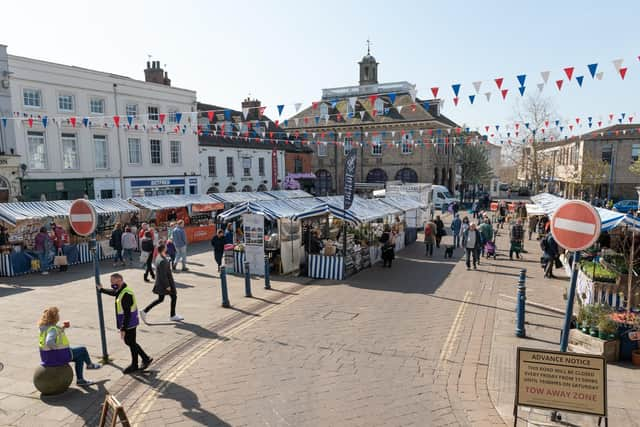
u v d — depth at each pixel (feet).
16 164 79.61
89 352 27.58
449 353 27.30
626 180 129.39
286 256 51.01
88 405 21.12
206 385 23.12
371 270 53.72
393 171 157.79
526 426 19.17
